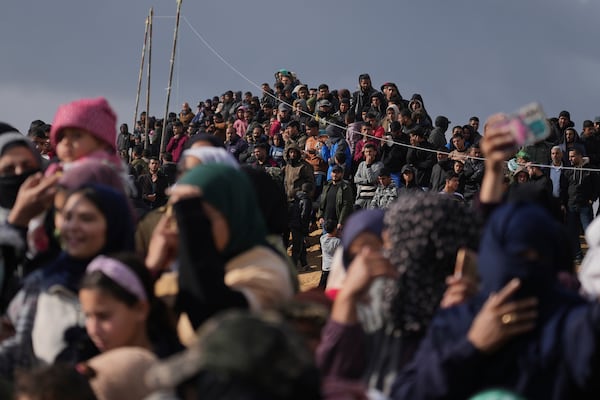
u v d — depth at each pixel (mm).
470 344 9125
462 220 10750
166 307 11297
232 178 11195
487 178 10812
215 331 7094
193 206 10508
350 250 11586
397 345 10734
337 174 45781
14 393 10328
